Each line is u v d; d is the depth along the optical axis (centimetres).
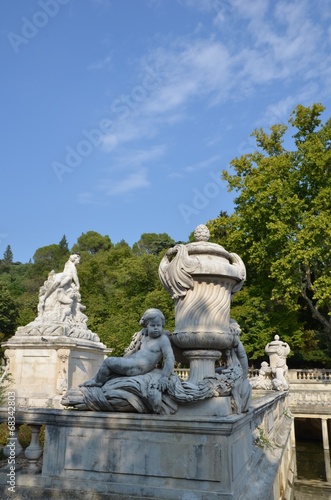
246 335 3061
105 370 536
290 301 2841
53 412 538
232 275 585
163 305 3186
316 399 2388
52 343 1659
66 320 1811
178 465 487
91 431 524
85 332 1827
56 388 1628
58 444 532
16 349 1705
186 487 480
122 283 3747
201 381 521
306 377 2850
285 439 1084
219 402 505
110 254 4672
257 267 3038
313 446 2467
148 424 500
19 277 7025
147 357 537
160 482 490
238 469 514
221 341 569
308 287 2780
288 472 1227
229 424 477
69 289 1869
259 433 829
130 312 3384
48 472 527
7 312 3959
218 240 3328
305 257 2502
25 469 554
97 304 3922
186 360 611
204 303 576
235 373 559
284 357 1942
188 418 490
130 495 488
